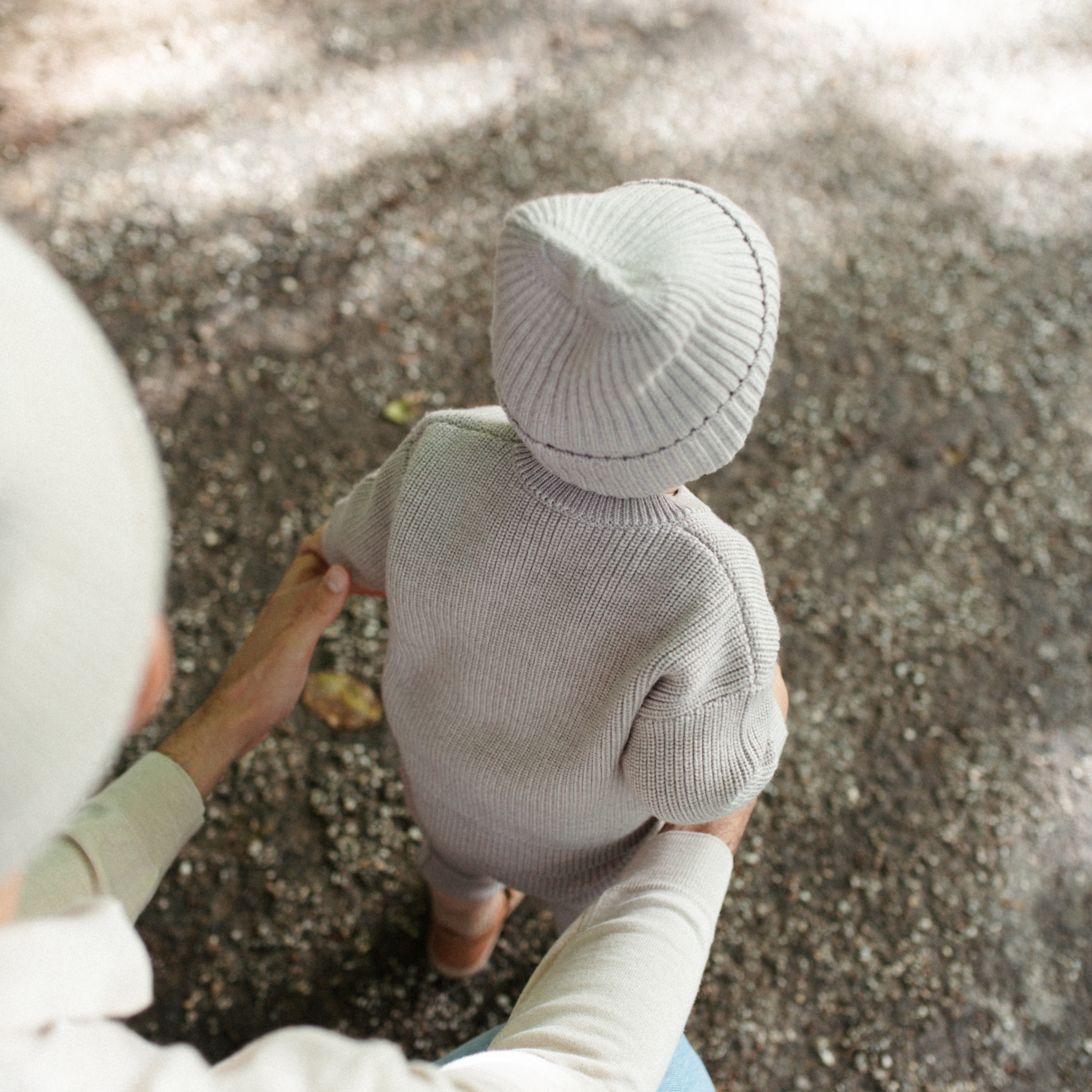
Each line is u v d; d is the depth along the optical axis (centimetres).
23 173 266
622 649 87
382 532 101
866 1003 175
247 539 216
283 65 302
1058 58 334
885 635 215
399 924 177
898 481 237
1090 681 212
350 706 197
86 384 35
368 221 270
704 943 81
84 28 302
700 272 67
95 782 37
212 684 198
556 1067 62
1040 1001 176
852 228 283
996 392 254
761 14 339
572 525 82
